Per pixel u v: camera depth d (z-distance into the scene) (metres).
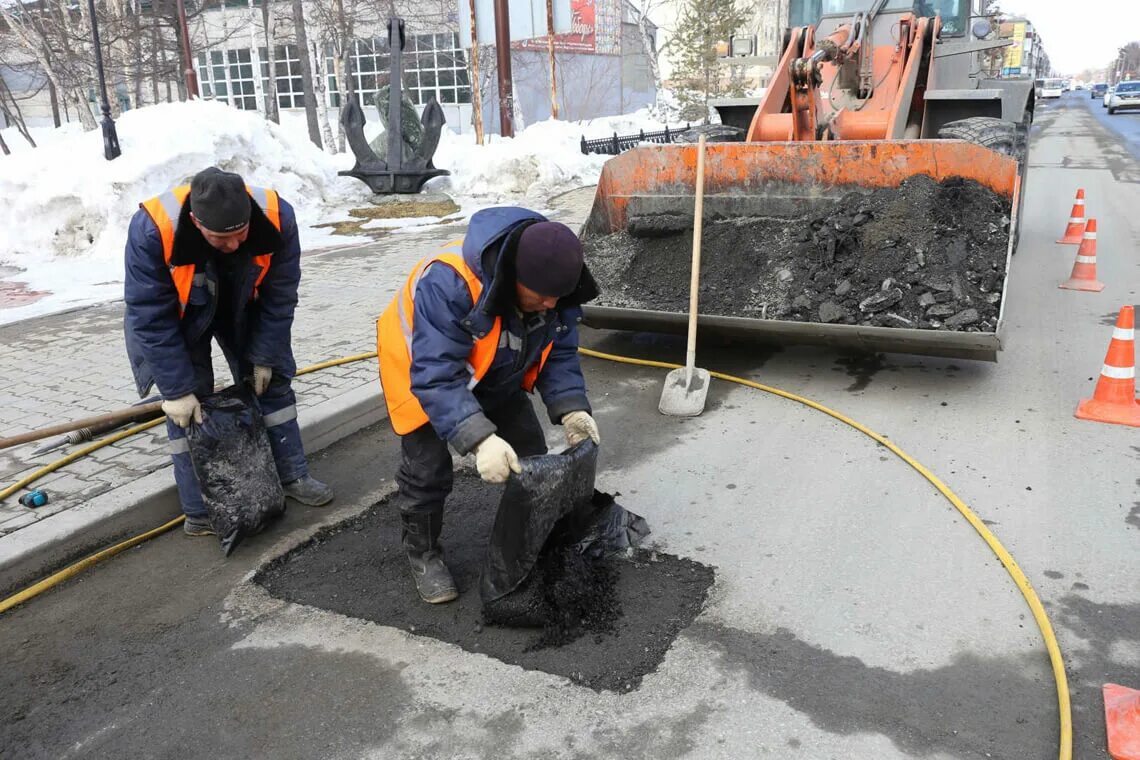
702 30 21.02
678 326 5.08
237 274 3.15
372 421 4.73
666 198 5.68
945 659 2.57
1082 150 19.73
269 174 11.84
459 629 2.83
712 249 5.44
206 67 30.27
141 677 2.66
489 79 24.69
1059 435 4.17
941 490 3.62
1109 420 4.30
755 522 3.44
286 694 2.55
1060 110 43.56
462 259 2.52
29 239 9.68
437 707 2.46
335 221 11.59
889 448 4.08
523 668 2.61
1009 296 6.86
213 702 2.53
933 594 2.90
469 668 2.63
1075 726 2.29
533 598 2.77
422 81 27.42
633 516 3.24
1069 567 3.02
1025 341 5.68
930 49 6.83
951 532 3.30
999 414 4.46
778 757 2.21
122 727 2.44
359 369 5.18
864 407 4.64
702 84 21.03
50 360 5.61
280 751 2.32
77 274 8.67
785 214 5.39
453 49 26.22
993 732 2.27
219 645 2.80
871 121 6.45
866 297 4.75
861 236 4.96
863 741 2.26
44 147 10.55
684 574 3.08
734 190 5.48
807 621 2.78
